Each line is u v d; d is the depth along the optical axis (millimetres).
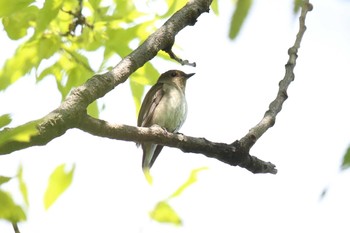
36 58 8898
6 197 4461
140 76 9336
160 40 7020
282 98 8039
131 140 6719
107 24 9031
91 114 9086
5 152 4664
